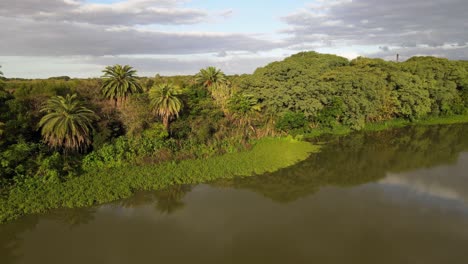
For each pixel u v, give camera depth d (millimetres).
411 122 59594
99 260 18781
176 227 22562
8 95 31750
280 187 29797
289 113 45844
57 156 29859
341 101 50094
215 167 33469
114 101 40375
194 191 28812
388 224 22328
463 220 22656
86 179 28797
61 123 30203
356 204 25750
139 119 37000
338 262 18172
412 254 18750
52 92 36938
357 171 34125
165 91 38531
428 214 23703
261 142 43250
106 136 34250
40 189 26562
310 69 54531
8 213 23188
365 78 50156
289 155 38688
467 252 18844
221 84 48875
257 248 19781
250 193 28469
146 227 22594
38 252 19609
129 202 26438
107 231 22031
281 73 49312
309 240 20547
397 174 32938
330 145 45000
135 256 19109
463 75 61312
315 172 33875
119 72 40031
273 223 22891
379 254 18844
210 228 22391
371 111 51375
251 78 50000
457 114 63156
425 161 37312
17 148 28422
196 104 43562
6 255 19312
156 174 30906
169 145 36406
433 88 57625
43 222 23016
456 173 32844
